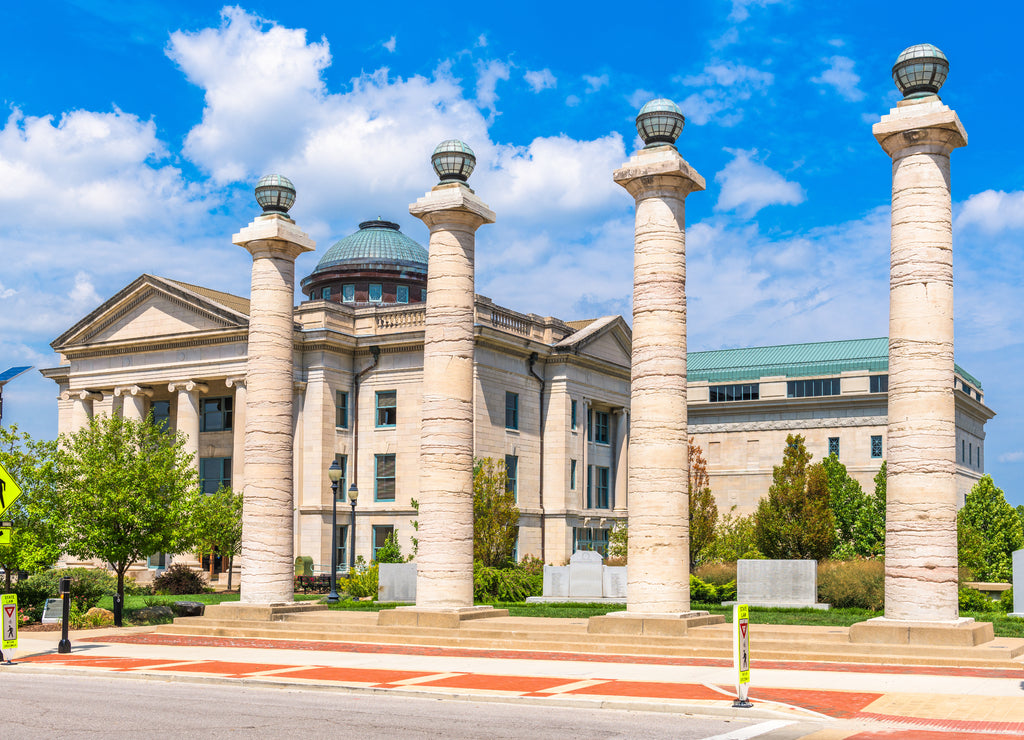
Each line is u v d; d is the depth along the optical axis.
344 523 60.06
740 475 92.25
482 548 50.53
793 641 23.72
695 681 19.50
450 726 15.34
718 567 46.06
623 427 71.06
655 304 27.31
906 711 16.08
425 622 28.83
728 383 94.38
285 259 34.47
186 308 62.88
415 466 59.12
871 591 36.41
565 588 41.47
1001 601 37.88
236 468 60.28
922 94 24.88
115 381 65.06
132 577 55.12
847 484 69.69
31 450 36.19
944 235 24.61
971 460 97.88
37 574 40.69
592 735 14.54
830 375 90.44
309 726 15.41
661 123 27.53
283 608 32.25
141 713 16.77
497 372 60.75
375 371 61.22
